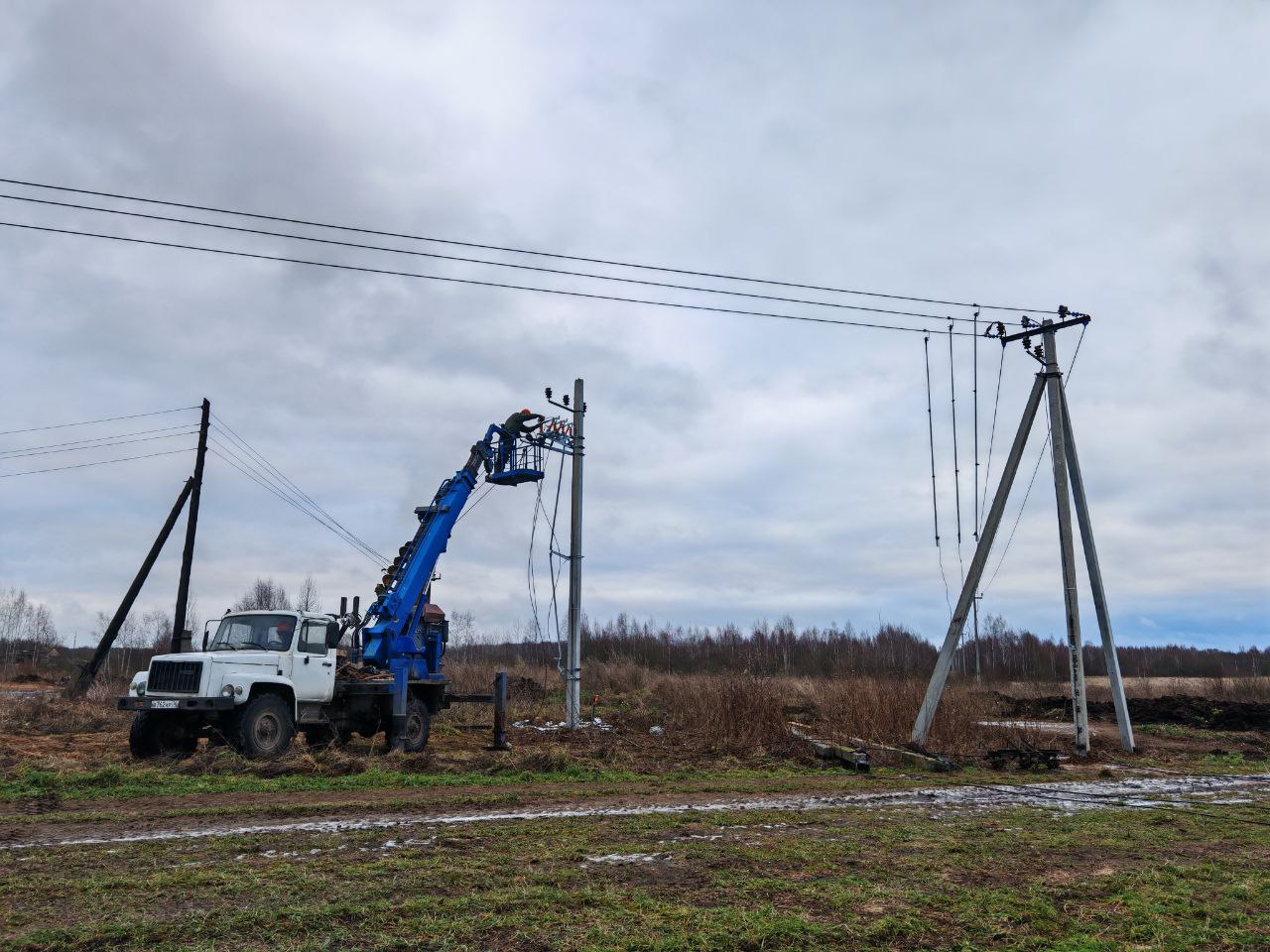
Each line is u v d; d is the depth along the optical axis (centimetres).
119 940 561
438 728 2048
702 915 614
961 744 1795
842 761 1603
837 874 742
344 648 1738
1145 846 882
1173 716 2772
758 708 1903
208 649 1566
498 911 622
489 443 1991
